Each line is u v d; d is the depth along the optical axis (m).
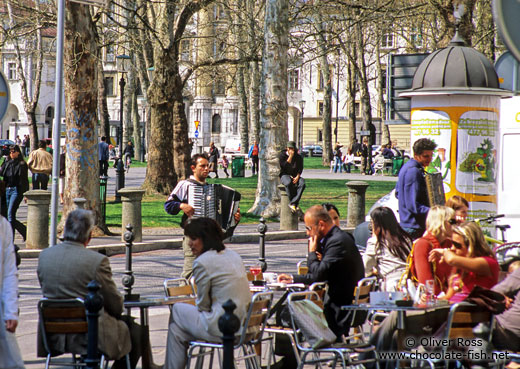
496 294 10.52
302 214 39.03
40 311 11.01
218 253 11.30
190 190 16.61
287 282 13.39
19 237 31.73
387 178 72.44
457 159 20.03
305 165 96.81
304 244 32.28
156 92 46.69
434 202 17.27
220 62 47.62
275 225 36.78
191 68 47.94
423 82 20.53
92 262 11.21
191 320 11.33
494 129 20.30
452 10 35.47
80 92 30.55
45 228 28.05
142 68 63.53
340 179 67.62
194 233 11.38
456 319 10.38
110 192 54.75
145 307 12.28
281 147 38.38
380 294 11.33
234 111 152.12
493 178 20.31
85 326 10.88
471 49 20.75
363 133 80.50
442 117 20.08
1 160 91.50
